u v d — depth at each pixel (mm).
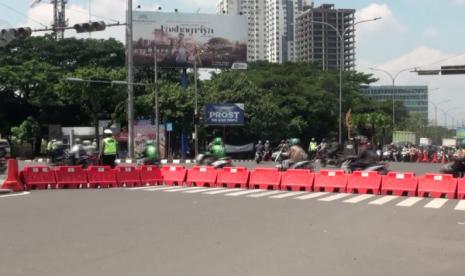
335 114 75312
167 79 70188
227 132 62812
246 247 9977
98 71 59656
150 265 8547
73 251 9586
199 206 16125
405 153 55719
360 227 12375
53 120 70812
